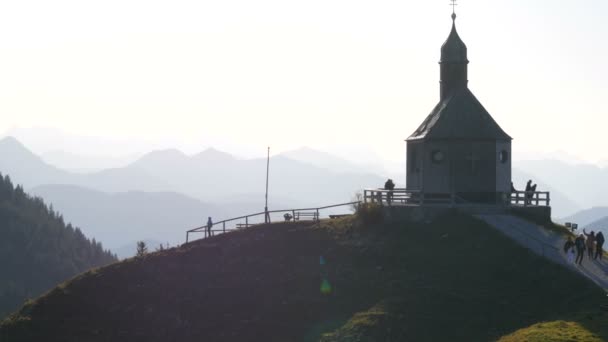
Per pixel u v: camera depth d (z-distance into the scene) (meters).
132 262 196.00
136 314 174.62
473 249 169.50
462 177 198.38
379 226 191.25
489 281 155.88
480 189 198.38
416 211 189.62
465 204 191.75
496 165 199.38
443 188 199.50
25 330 174.38
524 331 125.56
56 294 185.50
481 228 177.62
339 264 178.38
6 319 182.38
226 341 159.12
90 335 170.62
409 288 159.62
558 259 158.62
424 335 141.62
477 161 198.88
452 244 174.38
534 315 140.00
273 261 185.88
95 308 179.38
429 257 170.88
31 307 182.88
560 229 188.25
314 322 158.62
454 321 144.38
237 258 190.62
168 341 164.00
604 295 136.38
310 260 183.12
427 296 154.25
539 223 189.12
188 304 174.62
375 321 148.12
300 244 191.75
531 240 170.50
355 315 154.62
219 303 172.50
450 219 185.50
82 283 188.75
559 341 113.38
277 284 174.75
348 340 144.62
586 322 122.75
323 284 170.62
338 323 155.88
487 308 146.00
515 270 157.25
